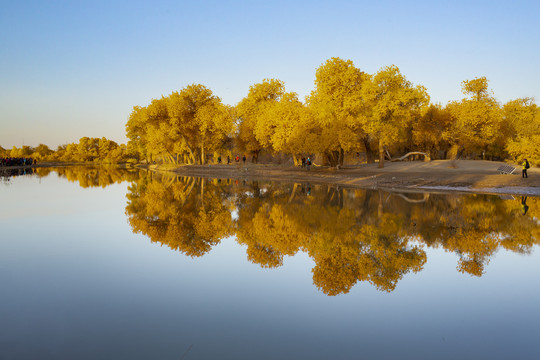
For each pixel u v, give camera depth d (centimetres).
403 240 1132
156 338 516
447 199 2088
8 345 491
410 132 5759
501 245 1062
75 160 13850
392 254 978
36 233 1241
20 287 723
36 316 588
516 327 564
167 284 747
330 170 4575
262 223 1416
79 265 877
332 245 1076
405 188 2777
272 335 531
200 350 484
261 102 5969
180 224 1405
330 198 2191
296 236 1194
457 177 3117
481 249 1021
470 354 481
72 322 566
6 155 13412
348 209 1744
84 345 493
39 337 516
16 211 1720
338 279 785
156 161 10262
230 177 4481
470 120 4912
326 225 1370
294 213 1645
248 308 632
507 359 469
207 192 2622
